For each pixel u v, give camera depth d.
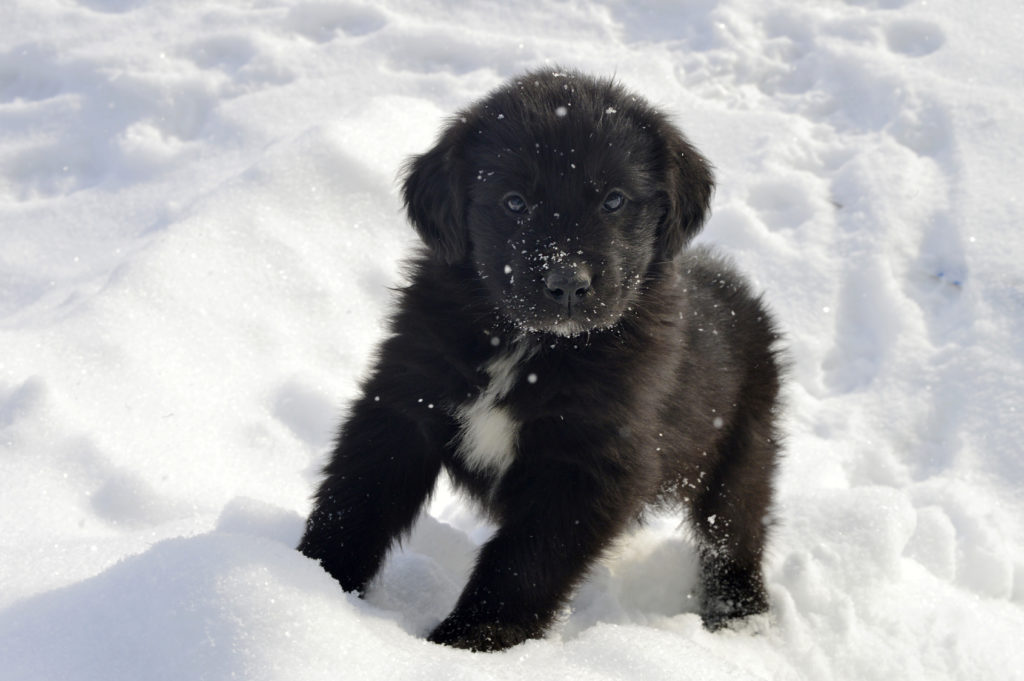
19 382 1.56
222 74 2.19
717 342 1.41
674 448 1.34
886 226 1.88
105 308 1.66
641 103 1.35
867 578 1.44
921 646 1.39
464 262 1.31
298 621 1.12
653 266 1.33
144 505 1.46
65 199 1.95
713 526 1.43
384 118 1.91
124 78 2.15
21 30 2.37
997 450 1.66
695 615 1.39
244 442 1.56
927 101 2.07
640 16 2.37
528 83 1.34
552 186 1.28
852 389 1.77
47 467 1.49
